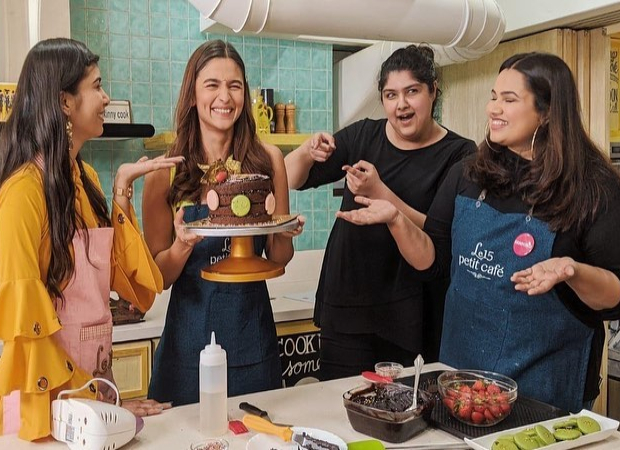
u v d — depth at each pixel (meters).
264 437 1.30
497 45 3.16
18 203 1.30
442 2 2.64
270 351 1.91
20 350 1.28
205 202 1.85
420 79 2.17
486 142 1.79
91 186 1.55
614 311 1.69
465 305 1.79
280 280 3.35
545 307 1.66
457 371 1.54
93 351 1.46
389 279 2.29
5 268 1.27
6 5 2.65
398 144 2.34
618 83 3.42
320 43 3.38
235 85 1.81
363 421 1.33
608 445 1.28
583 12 2.83
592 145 1.70
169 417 1.43
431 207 2.02
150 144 2.96
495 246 1.72
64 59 1.41
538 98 1.66
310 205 3.46
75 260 1.43
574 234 1.65
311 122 3.42
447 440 1.32
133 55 3.02
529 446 1.22
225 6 2.27
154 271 1.60
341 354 2.34
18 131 1.39
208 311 1.81
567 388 1.70
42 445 1.29
